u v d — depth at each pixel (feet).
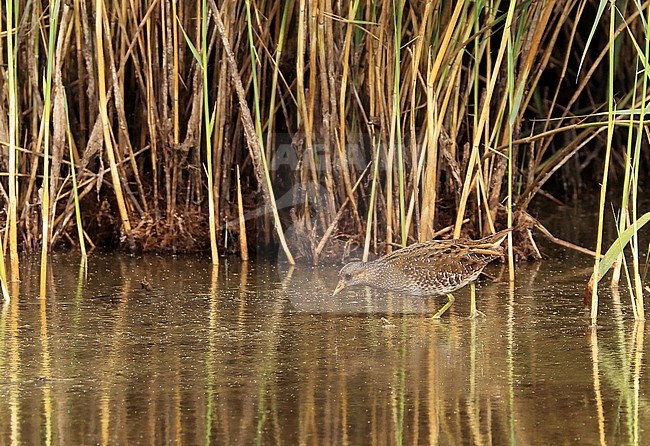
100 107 89.81
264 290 80.33
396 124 85.97
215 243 89.66
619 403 54.60
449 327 69.82
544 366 60.95
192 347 64.90
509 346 65.16
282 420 52.26
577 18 89.30
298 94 87.66
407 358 62.69
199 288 80.79
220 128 91.35
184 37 90.38
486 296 78.43
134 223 95.14
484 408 53.93
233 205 95.50
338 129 88.33
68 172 96.37
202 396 55.67
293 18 91.71
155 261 90.79
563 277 84.53
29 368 60.39
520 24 83.61
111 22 93.35
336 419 52.39
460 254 71.10
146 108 94.68
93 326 69.56
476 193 89.71
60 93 89.51
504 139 89.97
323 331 68.90
